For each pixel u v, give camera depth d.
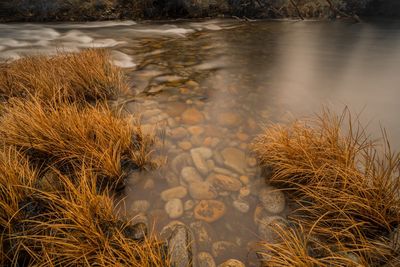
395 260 1.77
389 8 12.27
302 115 3.77
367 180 2.17
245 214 2.29
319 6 11.39
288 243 1.84
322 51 6.85
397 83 4.91
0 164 2.27
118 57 5.72
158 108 3.79
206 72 5.16
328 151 2.49
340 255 1.83
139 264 1.67
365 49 7.11
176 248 1.96
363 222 1.92
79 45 6.46
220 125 3.50
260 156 2.88
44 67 4.12
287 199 2.42
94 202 2.07
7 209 2.04
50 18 8.20
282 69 5.50
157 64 5.46
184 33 8.20
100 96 3.89
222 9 10.32
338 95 4.41
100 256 1.74
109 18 8.81
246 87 4.60
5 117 2.88
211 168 2.77
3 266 1.82
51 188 2.32
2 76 3.88
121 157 2.75
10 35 6.78
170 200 2.39
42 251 1.80
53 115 2.79
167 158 2.87
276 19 10.90
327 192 2.29
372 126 3.52
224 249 2.02
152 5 9.27
